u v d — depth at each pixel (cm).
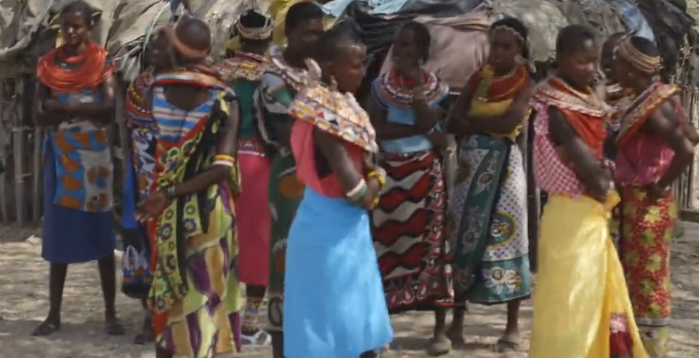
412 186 700
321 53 531
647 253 610
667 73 1132
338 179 521
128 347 731
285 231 616
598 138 547
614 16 1059
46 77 729
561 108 541
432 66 891
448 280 710
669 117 584
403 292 710
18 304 856
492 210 706
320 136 520
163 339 570
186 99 550
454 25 912
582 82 546
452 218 722
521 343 741
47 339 749
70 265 998
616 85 637
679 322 816
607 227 564
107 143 748
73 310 834
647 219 607
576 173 548
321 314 531
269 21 704
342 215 533
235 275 580
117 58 1023
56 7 1110
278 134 611
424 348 734
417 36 685
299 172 539
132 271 707
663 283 615
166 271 559
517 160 707
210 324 562
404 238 707
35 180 1158
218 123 554
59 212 741
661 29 1155
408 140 695
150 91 581
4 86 1162
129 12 1067
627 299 559
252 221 707
